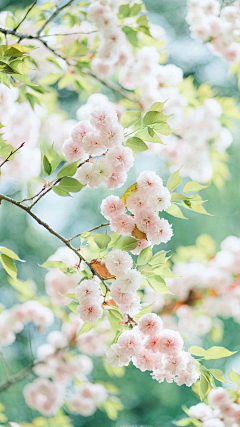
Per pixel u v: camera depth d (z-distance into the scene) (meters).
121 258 2.22
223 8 2.78
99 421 5.52
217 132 2.88
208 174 3.00
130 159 2.22
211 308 3.21
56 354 3.04
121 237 2.27
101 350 3.04
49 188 2.23
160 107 2.23
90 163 2.23
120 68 2.86
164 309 3.29
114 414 2.98
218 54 2.83
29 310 2.97
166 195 2.23
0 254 2.23
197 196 2.26
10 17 2.60
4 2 5.00
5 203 5.35
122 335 2.24
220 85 5.73
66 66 2.79
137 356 2.23
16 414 4.71
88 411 3.01
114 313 2.28
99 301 2.32
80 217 5.76
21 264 5.47
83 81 2.81
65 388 3.11
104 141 2.21
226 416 2.53
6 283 5.39
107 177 2.21
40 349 3.07
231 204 5.38
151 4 5.92
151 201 2.23
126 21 2.69
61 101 5.93
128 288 2.22
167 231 2.25
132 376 5.38
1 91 2.48
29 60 2.71
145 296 3.29
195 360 2.27
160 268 2.27
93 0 2.69
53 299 2.76
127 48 2.82
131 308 2.24
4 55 2.24
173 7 5.92
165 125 2.23
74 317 3.09
